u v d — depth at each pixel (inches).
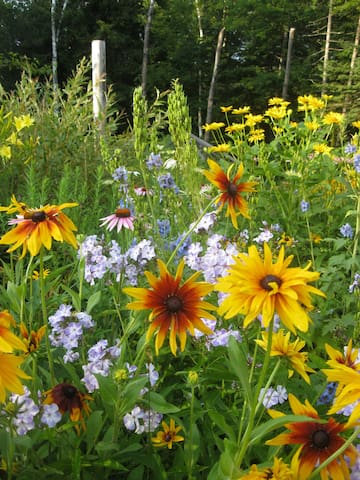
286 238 129.7
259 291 43.1
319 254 140.3
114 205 150.2
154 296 52.1
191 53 979.3
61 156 183.3
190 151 124.9
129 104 966.4
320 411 69.7
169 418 68.9
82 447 63.2
